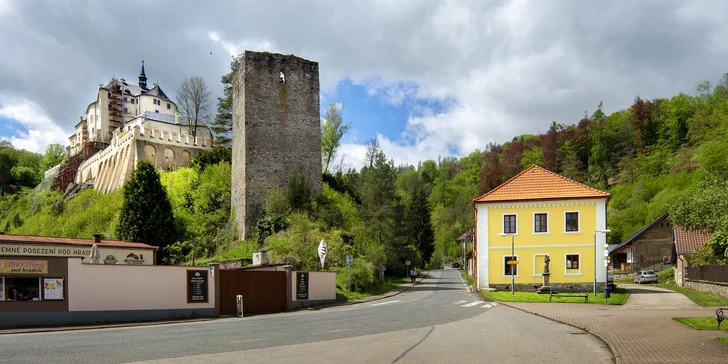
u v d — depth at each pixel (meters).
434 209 128.88
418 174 139.50
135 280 21.19
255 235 47.97
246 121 50.56
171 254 50.03
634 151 103.00
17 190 117.38
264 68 52.03
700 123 92.69
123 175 67.44
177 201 56.53
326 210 52.09
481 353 11.80
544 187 38.12
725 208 33.12
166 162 71.12
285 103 52.66
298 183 51.66
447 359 11.04
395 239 58.41
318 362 10.59
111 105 111.12
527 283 37.06
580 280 36.28
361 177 67.25
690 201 37.16
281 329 16.83
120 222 50.84
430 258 94.00
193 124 86.19
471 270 68.62
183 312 22.53
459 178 139.00
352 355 11.45
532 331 15.94
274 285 27.16
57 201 74.69
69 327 18.20
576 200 36.84
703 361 10.31
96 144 102.44
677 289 40.00
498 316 21.25
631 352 11.52
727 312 21.45
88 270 19.88
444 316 21.34
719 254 35.78
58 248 33.31
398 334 15.24
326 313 24.31
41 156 137.50
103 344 13.21
